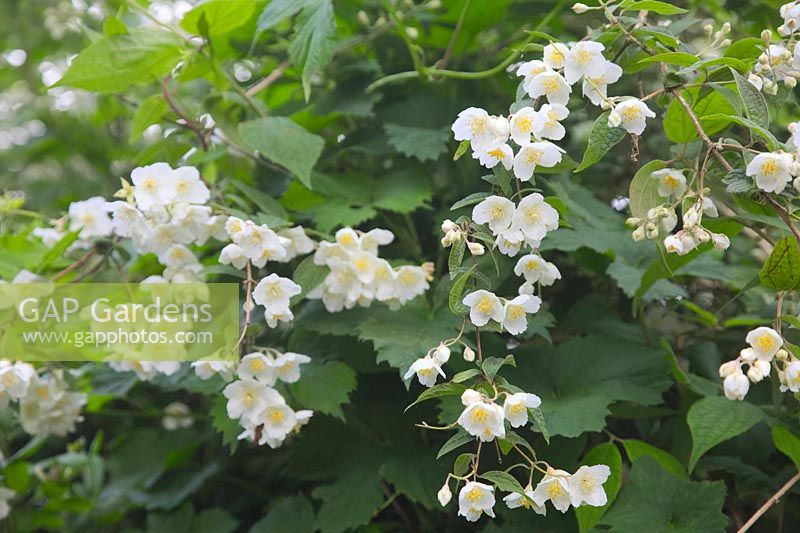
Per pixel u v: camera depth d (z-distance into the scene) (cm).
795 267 116
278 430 127
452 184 150
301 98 155
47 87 135
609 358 136
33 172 237
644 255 144
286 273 143
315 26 136
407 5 153
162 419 172
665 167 124
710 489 127
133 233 133
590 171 159
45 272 145
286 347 143
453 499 134
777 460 142
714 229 129
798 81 131
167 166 130
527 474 133
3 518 154
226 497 159
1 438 154
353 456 140
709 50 126
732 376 112
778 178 112
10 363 134
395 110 152
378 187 148
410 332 132
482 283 119
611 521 127
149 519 154
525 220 117
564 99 117
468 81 154
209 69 141
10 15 206
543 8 155
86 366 150
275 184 148
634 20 122
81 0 178
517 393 113
